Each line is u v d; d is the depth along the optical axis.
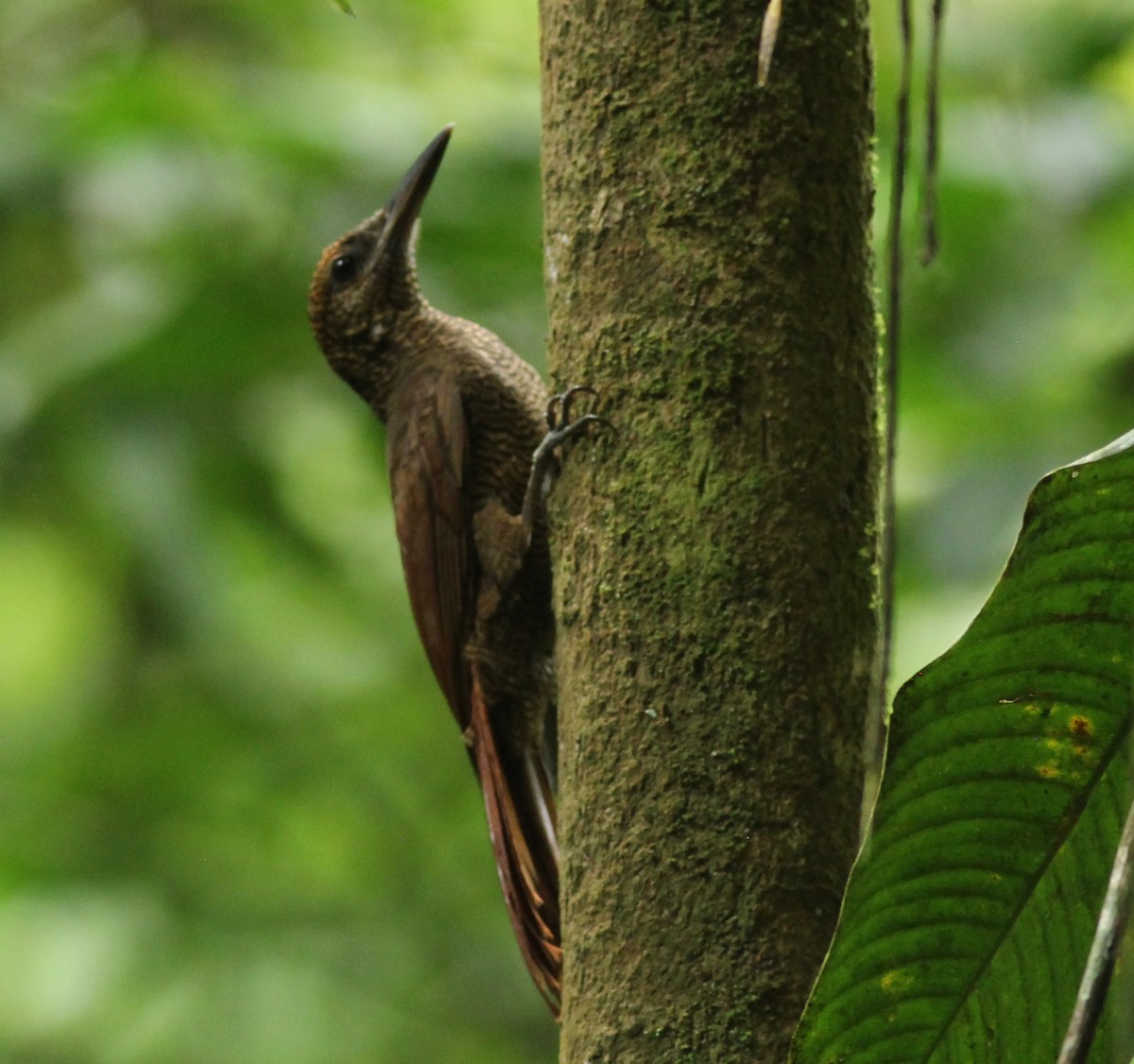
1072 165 10.09
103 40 13.91
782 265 4.50
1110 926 3.07
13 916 13.00
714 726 4.31
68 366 11.44
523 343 11.05
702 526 4.41
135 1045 12.61
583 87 4.66
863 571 4.53
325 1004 12.91
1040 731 3.71
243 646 13.85
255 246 11.46
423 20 12.95
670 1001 4.20
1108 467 3.57
